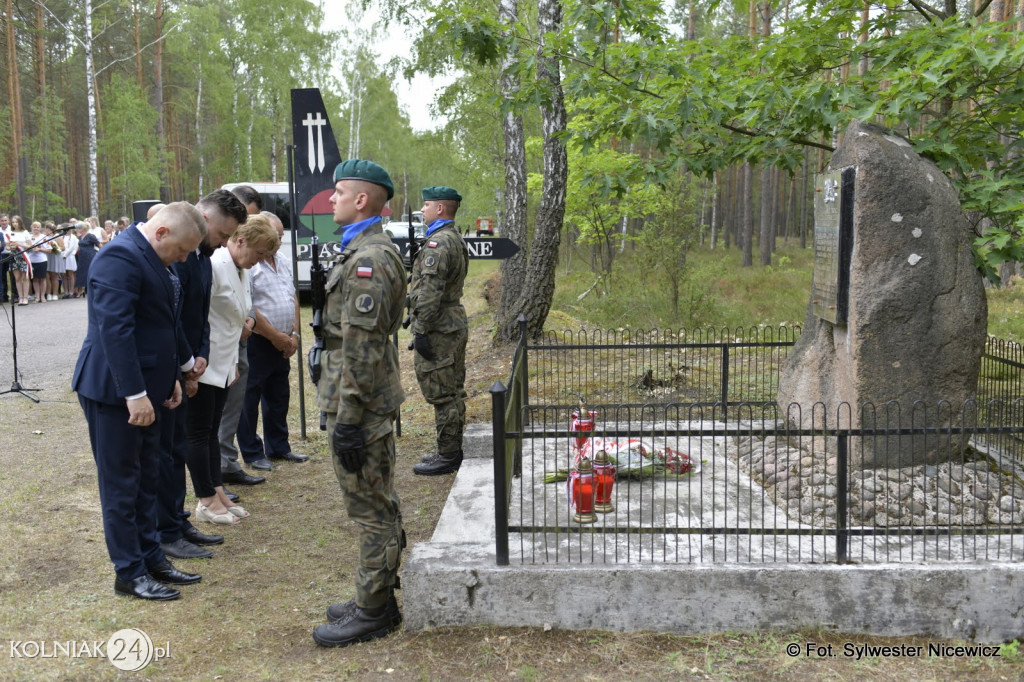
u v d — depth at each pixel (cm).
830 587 368
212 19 3409
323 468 643
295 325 650
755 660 350
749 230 2803
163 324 413
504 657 353
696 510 457
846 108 568
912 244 475
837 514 377
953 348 479
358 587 369
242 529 515
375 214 364
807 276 2125
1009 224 510
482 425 640
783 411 584
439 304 584
